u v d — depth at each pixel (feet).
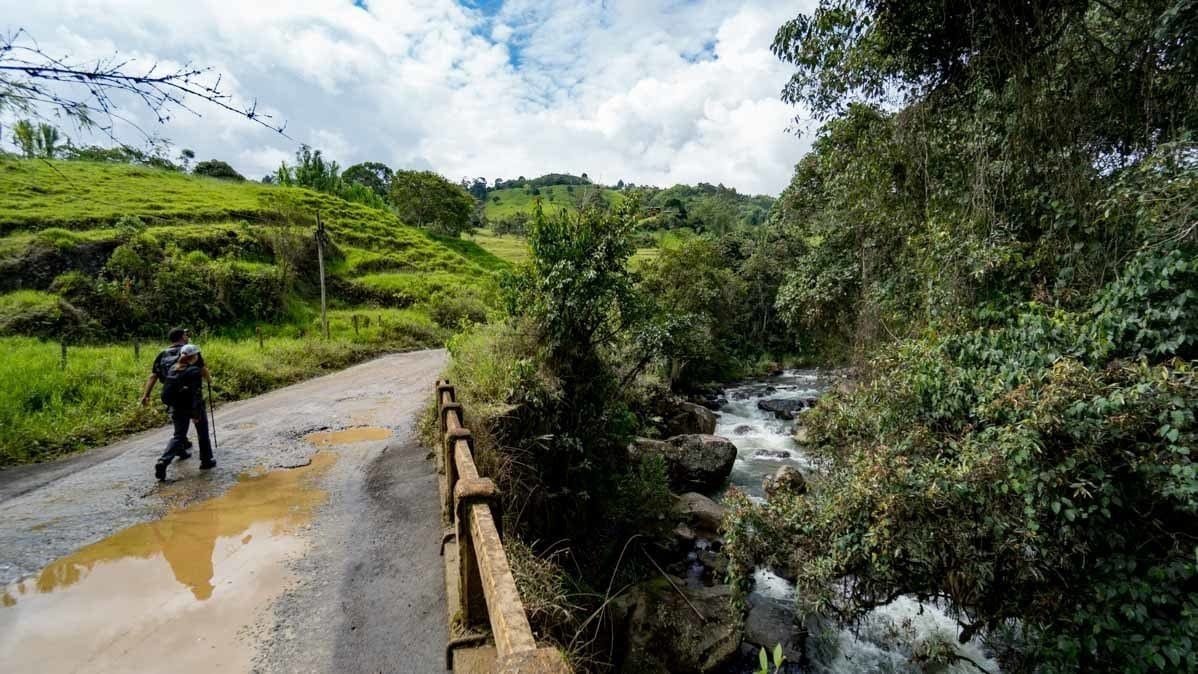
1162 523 11.78
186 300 58.70
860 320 31.55
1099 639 12.10
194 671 9.52
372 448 23.39
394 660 9.89
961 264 19.13
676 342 27.30
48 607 11.43
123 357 39.14
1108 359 13.60
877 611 20.81
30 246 54.65
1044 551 12.41
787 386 70.59
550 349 23.97
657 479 26.08
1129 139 17.39
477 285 102.58
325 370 48.67
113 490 18.29
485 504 9.73
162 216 78.02
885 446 16.39
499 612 6.46
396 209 183.01
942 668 17.66
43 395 28.32
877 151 23.06
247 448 23.38
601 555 22.72
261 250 79.41
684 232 82.99
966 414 15.71
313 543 14.51
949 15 18.58
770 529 17.66
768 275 84.84
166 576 12.76
